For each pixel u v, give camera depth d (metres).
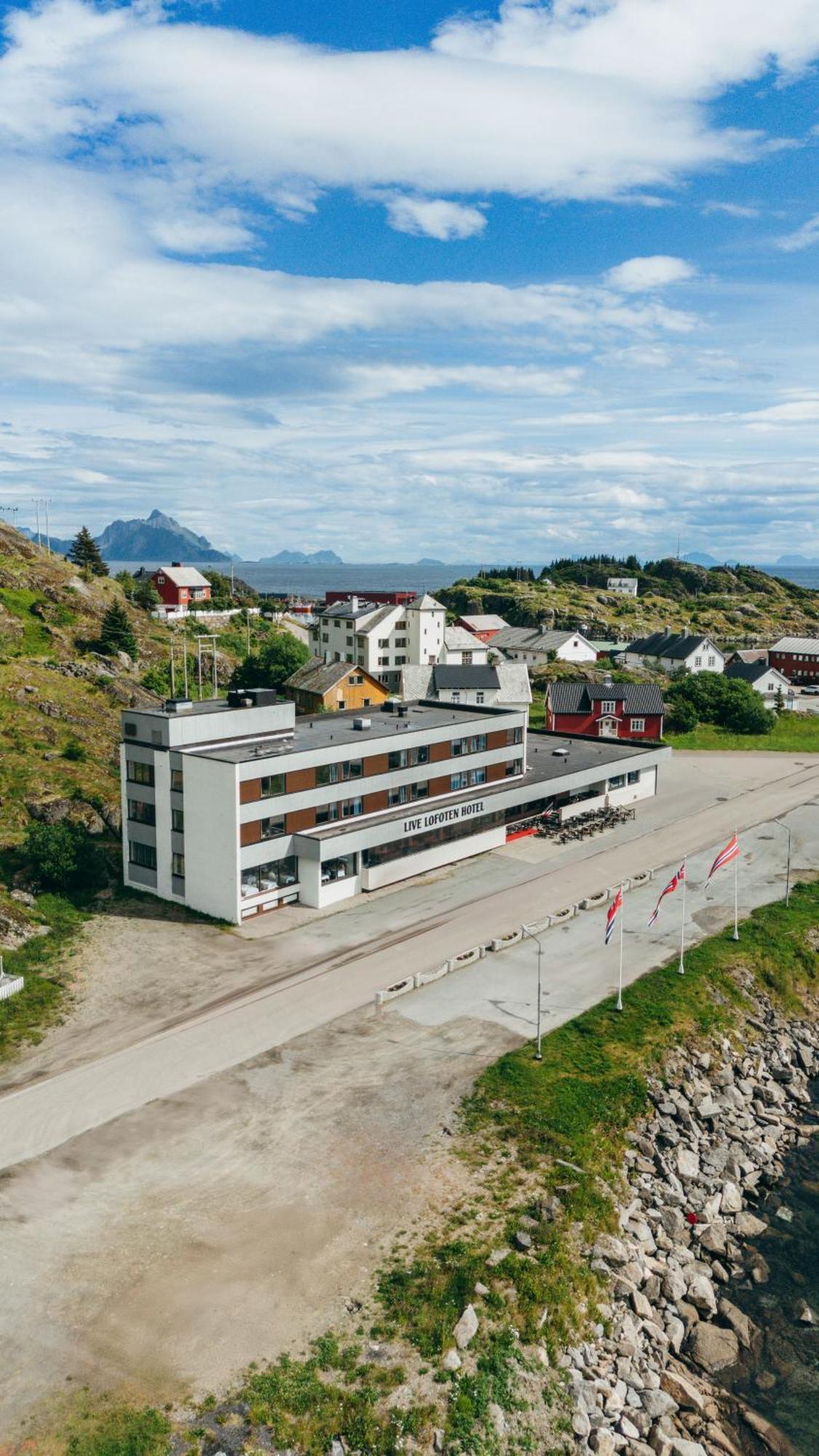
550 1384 27.83
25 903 58.09
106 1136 37.00
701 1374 30.47
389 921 58.94
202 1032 44.88
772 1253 36.06
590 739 97.88
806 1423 28.89
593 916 60.91
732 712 124.75
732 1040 48.62
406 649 138.25
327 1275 30.23
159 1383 26.23
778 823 81.69
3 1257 30.69
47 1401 25.62
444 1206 33.56
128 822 63.38
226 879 57.69
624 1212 35.53
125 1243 31.42
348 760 64.00
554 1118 38.72
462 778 73.69
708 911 62.16
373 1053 43.38
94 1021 45.84
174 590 170.75
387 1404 26.02
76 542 165.88
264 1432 25.00
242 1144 36.62
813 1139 43.47
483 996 49.38
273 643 124.62
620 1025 46.78
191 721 60.84
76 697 92.69
